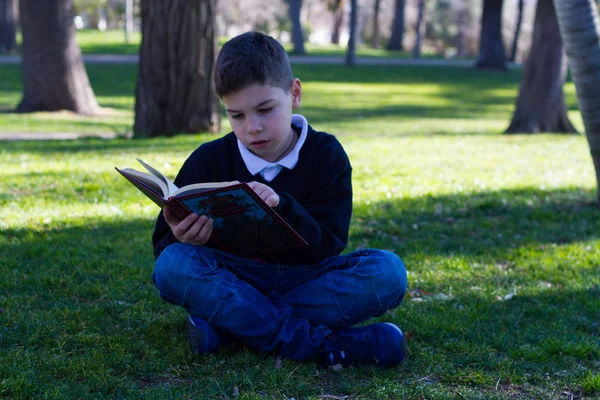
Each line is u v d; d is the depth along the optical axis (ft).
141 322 11.54
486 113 69.26
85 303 12.47
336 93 82.84
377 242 17.88
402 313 12.37
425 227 19.90
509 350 10.75
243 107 9.00
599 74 21.42
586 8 20.97
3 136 44.27
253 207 8.52
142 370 9.48
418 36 142.92
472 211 22.31
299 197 9.82
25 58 59.72
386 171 29.12
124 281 13.75
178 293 9.55
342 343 9.68
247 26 195.11
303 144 9.88
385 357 9.62
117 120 57.47
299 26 141.49
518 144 41.04
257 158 9.73
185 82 39.19
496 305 13.17
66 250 15.88
